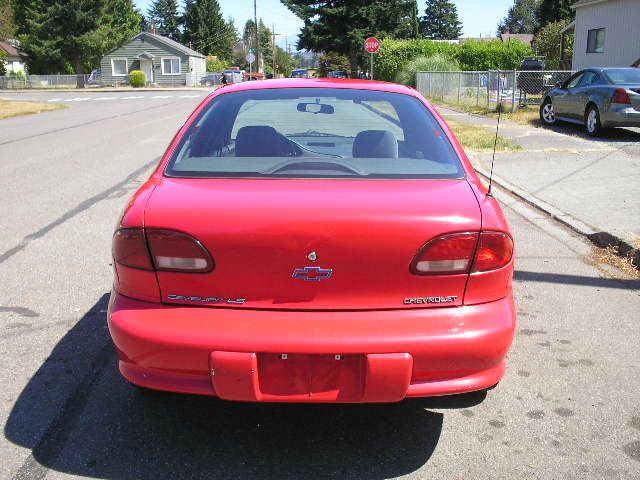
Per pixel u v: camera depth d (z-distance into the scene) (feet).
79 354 12.49
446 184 9.59
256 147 10.52
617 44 83.92
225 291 8.54
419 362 8.38
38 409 10.48
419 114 11.70
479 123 52.85
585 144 39.83
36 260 18.38
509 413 10.57
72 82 189.37
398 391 8.38
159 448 9.48
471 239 8.60
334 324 8.36
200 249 8.45
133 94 141.79
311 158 10.25
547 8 190.49
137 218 8.73
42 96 132.16
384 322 8.43
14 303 15.10
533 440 9.78
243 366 8.18
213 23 314.35
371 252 8.41
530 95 74.69
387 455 9.39
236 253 8.41
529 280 17.26
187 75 207.72
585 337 13.62
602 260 19.02
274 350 8.21
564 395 11.16
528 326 14.21
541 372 12.01
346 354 8.30
